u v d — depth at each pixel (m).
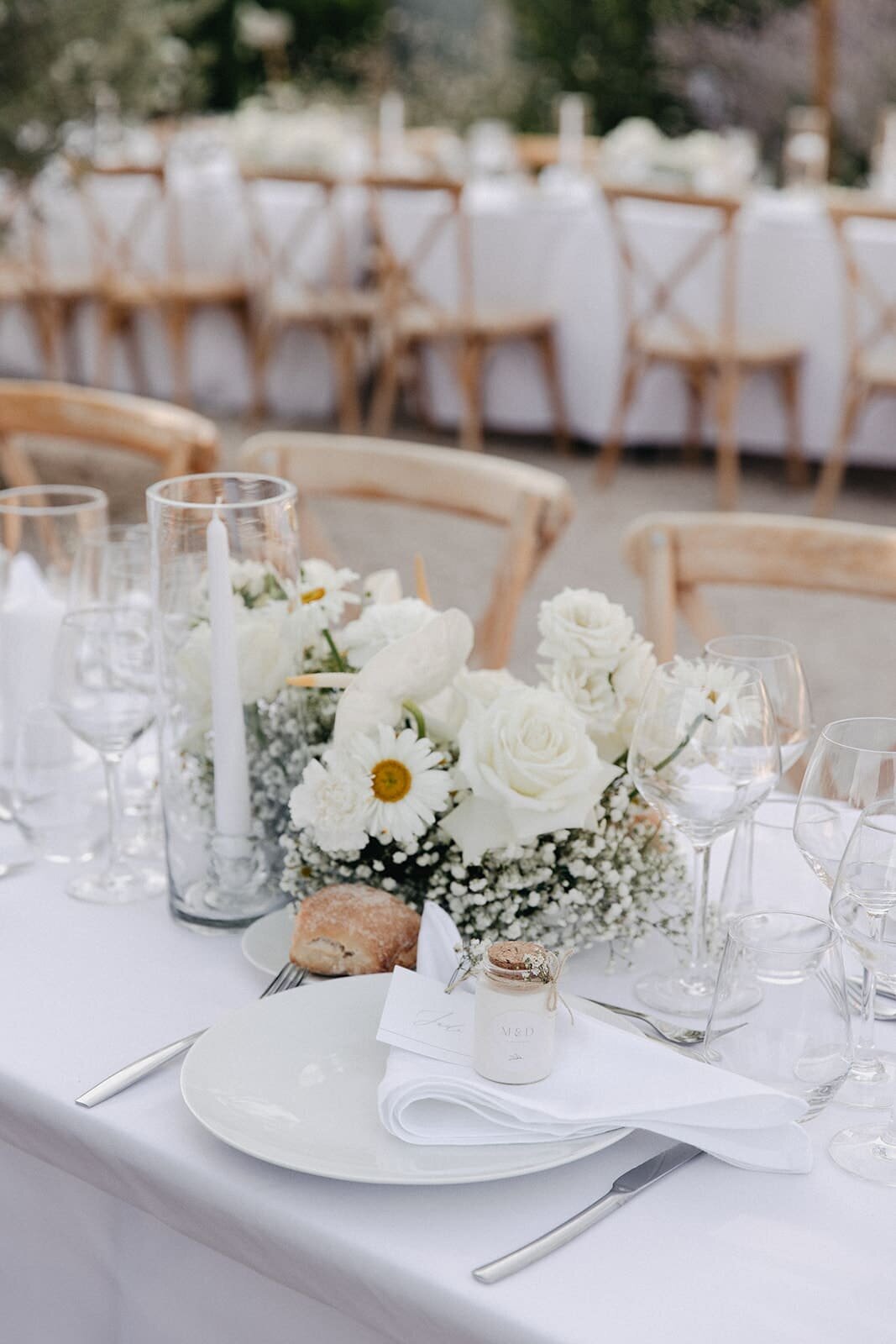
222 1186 0.78
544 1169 0.78
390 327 5.32
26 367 6.26
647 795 0.96
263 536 1.00
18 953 1.03
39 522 1.43
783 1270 0.72
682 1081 0.80
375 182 5.00
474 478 1.84
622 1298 0.70
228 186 5.70
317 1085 0.84
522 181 5.70
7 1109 0.88
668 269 4.77
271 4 8.92
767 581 1.65
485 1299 0.70
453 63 9.27
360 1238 0.74
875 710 3.33
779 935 0.87
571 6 8.51
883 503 4.91
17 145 4.32
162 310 5.75
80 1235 0.93
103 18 4.39
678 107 8.57
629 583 4.10
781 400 4.95
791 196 5.18
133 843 1.22
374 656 1.04
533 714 0.97
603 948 1.06
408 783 0.97
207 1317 0.87
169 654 1.02
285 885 1.04
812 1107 0.82
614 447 5.02
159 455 2.11
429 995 0.88
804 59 8.23
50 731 1.20
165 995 0.98
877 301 4.54
